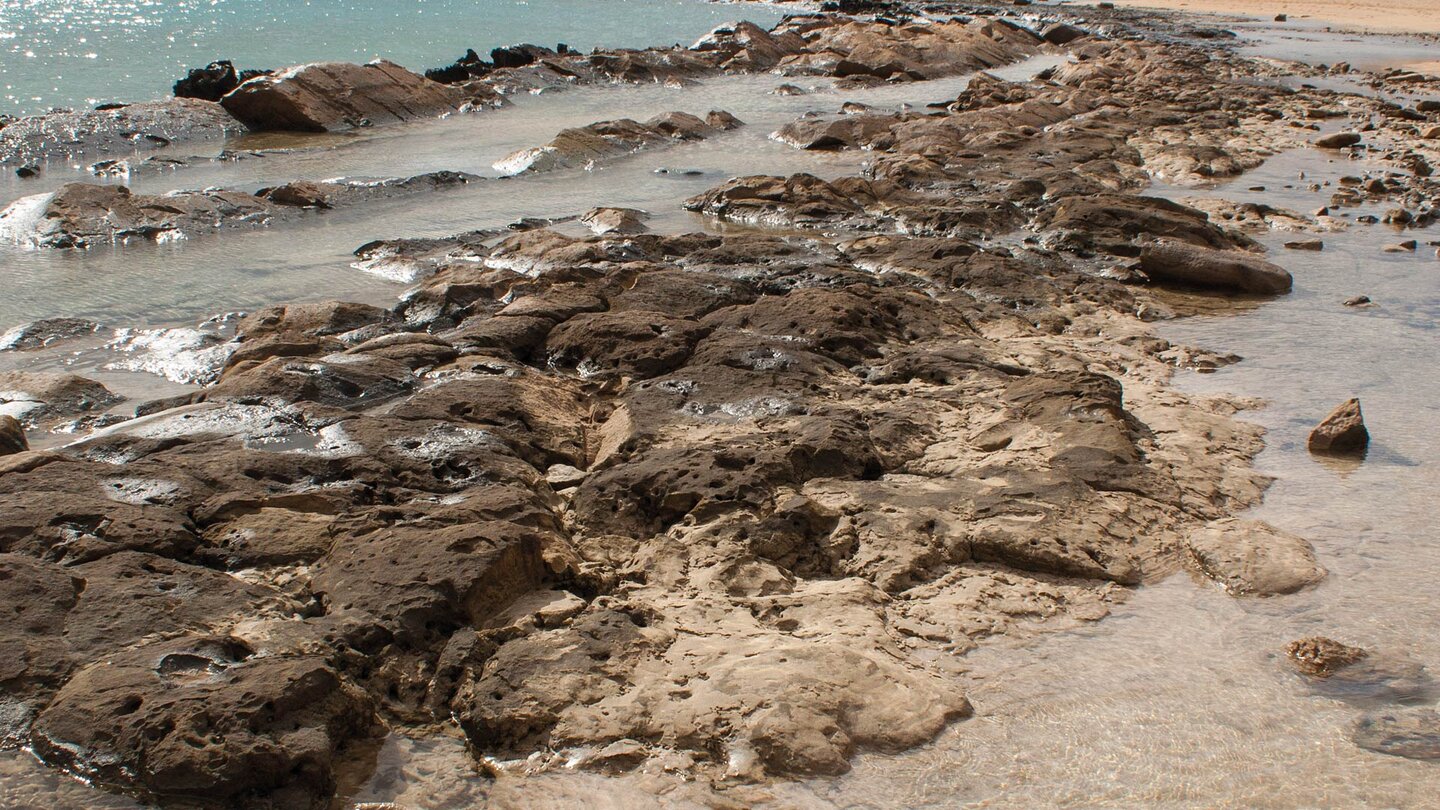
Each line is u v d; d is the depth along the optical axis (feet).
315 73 71.26
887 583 20.47
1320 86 90.74
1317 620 19.67
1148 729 16.85
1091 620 19.67
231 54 103.86
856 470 24.03
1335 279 40.47
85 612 17.85
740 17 158.51
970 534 21.61
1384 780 15.71
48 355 32.83
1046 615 19.79
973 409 27.55
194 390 30.40
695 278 36.14
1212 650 18.85
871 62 98.94
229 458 22.99
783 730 16.26
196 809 14.87
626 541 21.76
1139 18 147.23
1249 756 16.28
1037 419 26.58
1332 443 26.30
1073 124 69.46
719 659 17.79
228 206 48.37
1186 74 91.09
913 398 28.04
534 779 15.87
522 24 139.23
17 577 18.28
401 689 17.58
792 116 78.02
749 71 100.63
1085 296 38.32
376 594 18.62
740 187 51.60
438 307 35.35
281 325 34.12
